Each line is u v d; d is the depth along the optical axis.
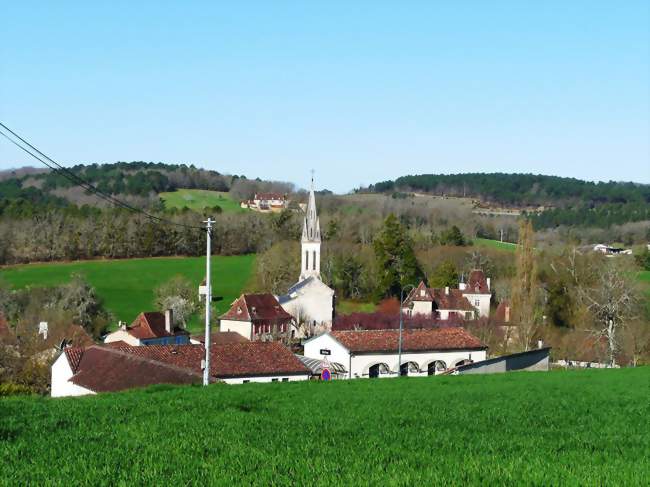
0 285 105.50
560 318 107.75
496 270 144.50
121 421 26.55
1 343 65.88
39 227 148.62
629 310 91.31
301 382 44.44
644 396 39.12
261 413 29.58
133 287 133.62
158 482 17.20
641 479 17.45
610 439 24.97
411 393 38.66
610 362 83.56
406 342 71.06
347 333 71.12
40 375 61.66
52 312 92.56
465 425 27.89
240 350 59.09
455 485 16.80
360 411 30.83
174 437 22.97
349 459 19.89
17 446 21.17
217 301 128.62
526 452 21.58
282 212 173.75
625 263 106.75
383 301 140.12
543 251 122.25
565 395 39.12
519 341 90.38
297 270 140.12
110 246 152.38
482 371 61.72
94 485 17.02
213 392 35.72
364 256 145.75
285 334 103.38
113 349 53.69
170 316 96.38
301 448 21.52
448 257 148.75
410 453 21.02
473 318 109.12
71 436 23.03
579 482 17.12
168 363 53.47
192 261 156.50
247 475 17.86
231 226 165.62
